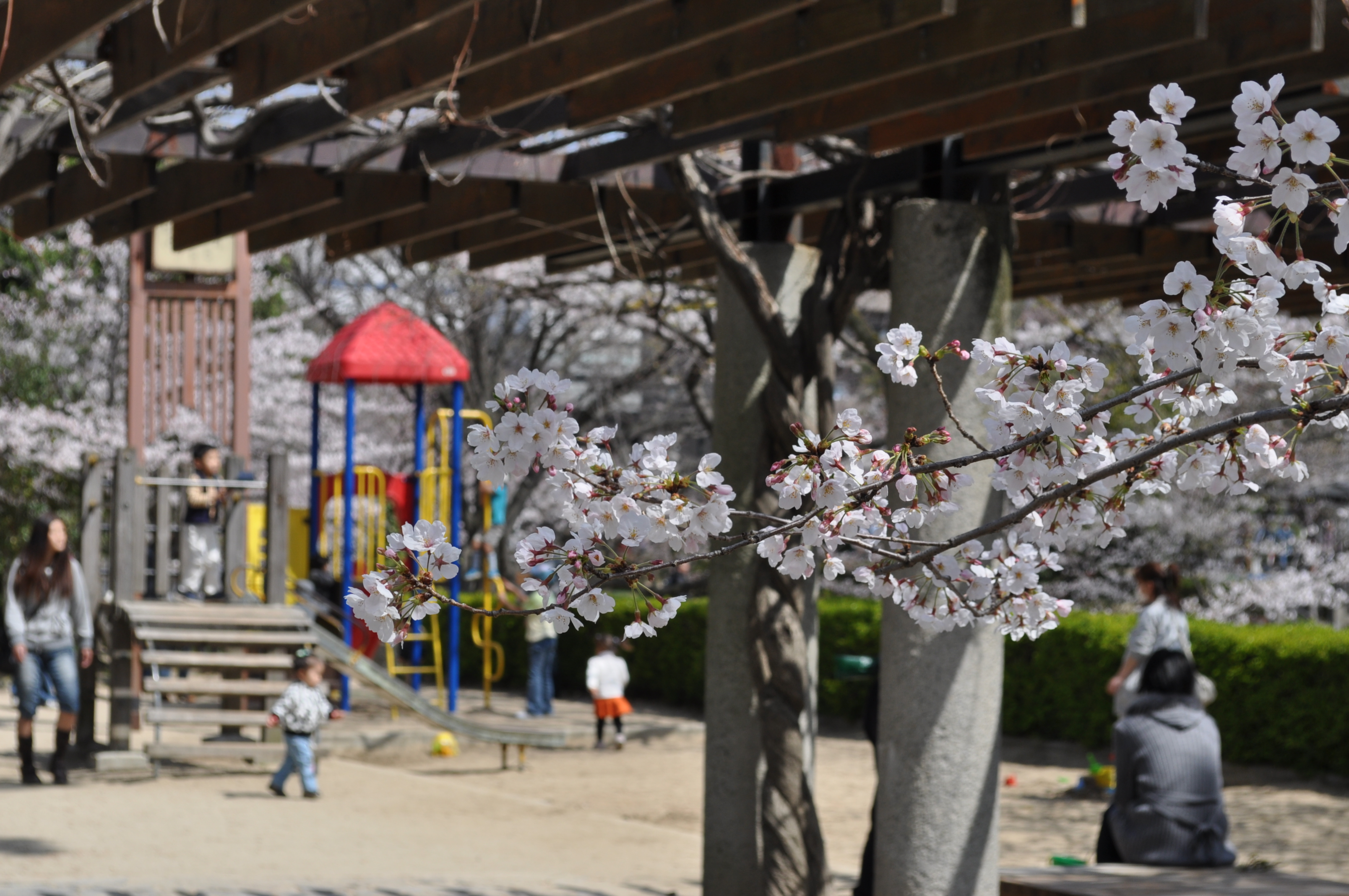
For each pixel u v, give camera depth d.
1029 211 6.37
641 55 3.99
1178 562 14.90
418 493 14.11
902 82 4.44
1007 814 9.20
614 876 6.55
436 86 4.32
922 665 4.62
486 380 20.19
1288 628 10.87
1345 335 1.68
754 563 5.32
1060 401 1.88
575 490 2.09
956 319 4.62
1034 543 2.42
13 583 8.28
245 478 10.87
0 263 15.79
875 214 5.55
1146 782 4.88
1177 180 1.64
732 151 7.79
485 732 11.12
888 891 4.64
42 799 7.86
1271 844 7.97
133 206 6.81
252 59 4.50
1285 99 4.41
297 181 6.23
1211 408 1.87
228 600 10.25
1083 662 11.85
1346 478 14.27
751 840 5.33
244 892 5.52
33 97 5.54
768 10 3.59
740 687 5.35
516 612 2.10
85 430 15.36
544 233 7.64
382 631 2.07
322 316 21.22
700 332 14.95
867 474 2.11
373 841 7.18
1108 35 3.76
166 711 9.17
